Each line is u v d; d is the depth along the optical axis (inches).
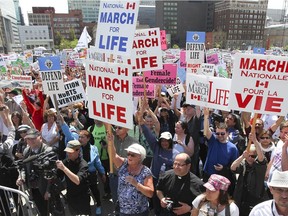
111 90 132.8
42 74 235.8
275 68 136.2
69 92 245.3
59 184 164.7
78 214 172.6
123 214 142.6
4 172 175.3
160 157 180.2
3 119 245.0
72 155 166.9
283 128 172.2
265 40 4138.8
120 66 127.0
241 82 142.7
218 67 426.3
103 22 134.6
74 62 725.9
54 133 229.6
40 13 4586.6
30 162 162.1
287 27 3727.9
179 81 322.3
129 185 141.3
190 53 302.4
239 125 229.9
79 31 4682.6
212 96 177.9
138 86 256.4
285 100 137.5
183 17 4512.8
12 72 561.6
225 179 119.5
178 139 198.8
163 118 261.0
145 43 204.1
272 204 107.0
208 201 123.6
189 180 141.3
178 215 142.9
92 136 224.8
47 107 280.4
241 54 140.0
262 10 4141.2
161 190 148.9
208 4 4562.0
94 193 199.3
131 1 123.0
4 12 3905.0
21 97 308.0
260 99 141.2
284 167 143.3
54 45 4387.3
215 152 178.4
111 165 145.2
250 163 155.4
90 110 143.8
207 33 4097.0
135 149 137.1
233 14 4033.0
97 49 138.9
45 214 172.2
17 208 174.7
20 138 210.7
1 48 3604.8
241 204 159.9
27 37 4165.8
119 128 190.4
